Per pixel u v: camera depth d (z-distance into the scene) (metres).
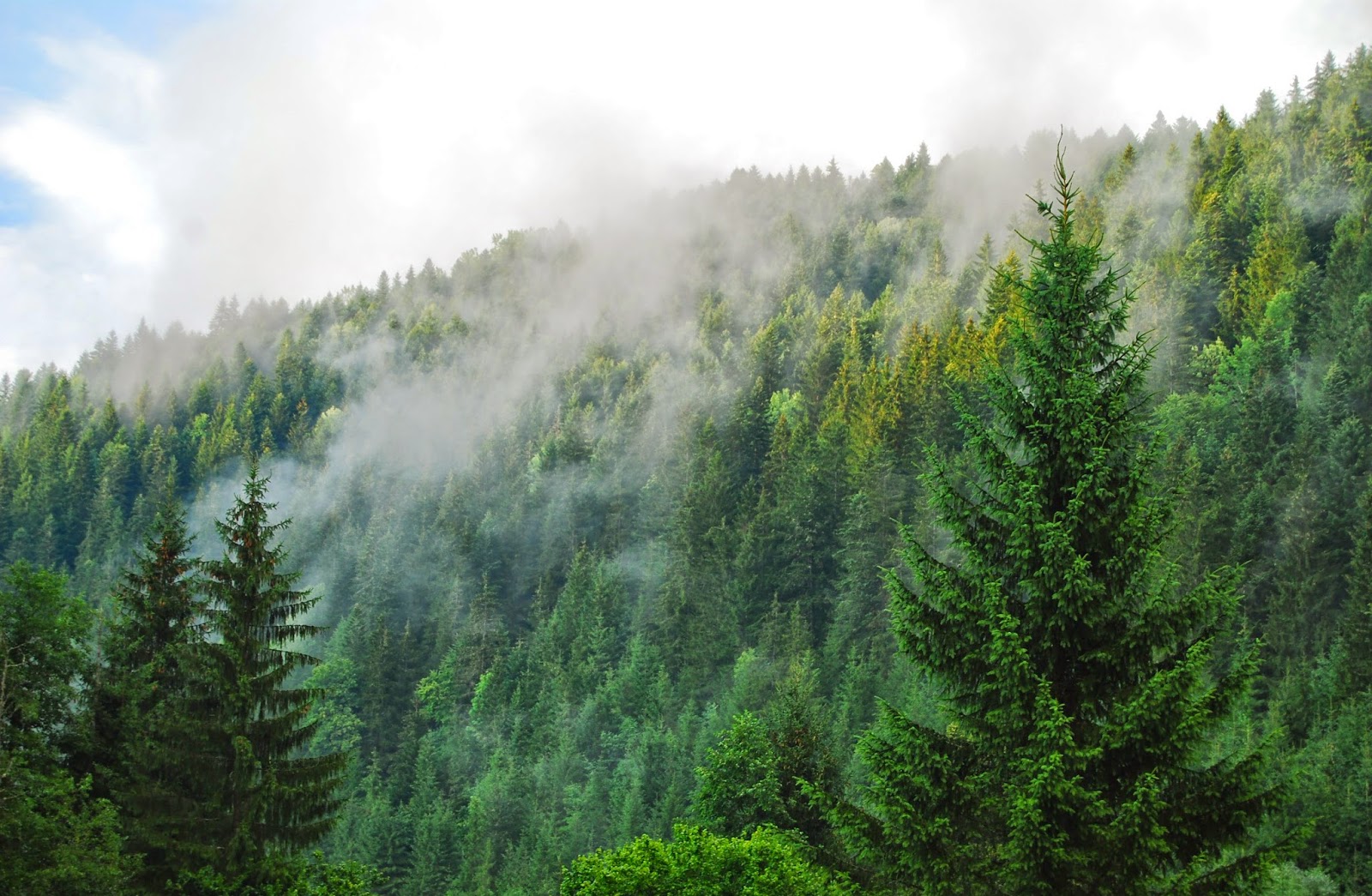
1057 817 13.18
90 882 19.88
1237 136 180.12
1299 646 61.34
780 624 87.00
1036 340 15.36
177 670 26.66
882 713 14.90
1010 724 13.95
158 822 23.61
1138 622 13.68
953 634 14.62
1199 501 70.38
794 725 34.78
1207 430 92.62
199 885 23.30
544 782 79.75
